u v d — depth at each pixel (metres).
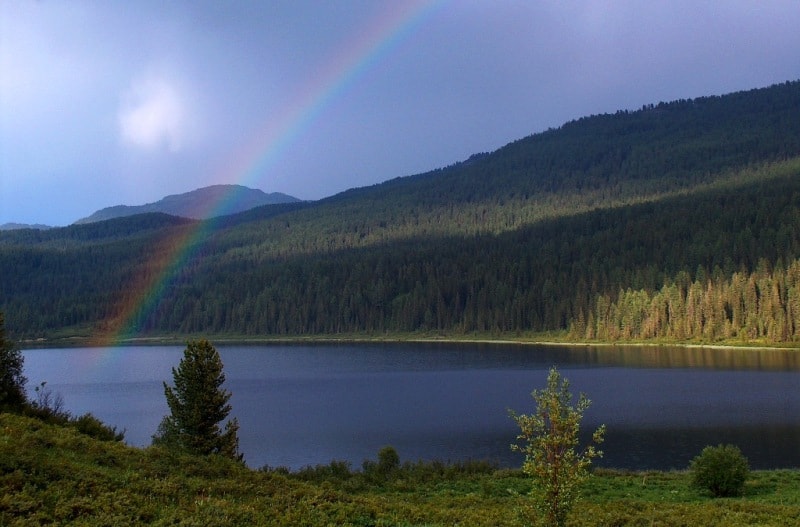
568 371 123.44
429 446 61.56
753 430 64.12
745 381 100.00
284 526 22.33
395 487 39.03
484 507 32.25
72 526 19.38
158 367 154.38
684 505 33.34
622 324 190.00
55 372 144.25
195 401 40.22
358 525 24.23
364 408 86.31
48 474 22.88
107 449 28.17
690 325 172.88
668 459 53.25
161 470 27.11
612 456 54.75
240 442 65.12
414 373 129.88
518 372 125.31
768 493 37.50
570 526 27.31
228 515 22.31
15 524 18.73
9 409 32.84
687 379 104.44
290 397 98.31
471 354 170.25
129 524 20.25
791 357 134.12
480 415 78.31
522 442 62.06
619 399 85.06
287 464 55.53
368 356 173.25
